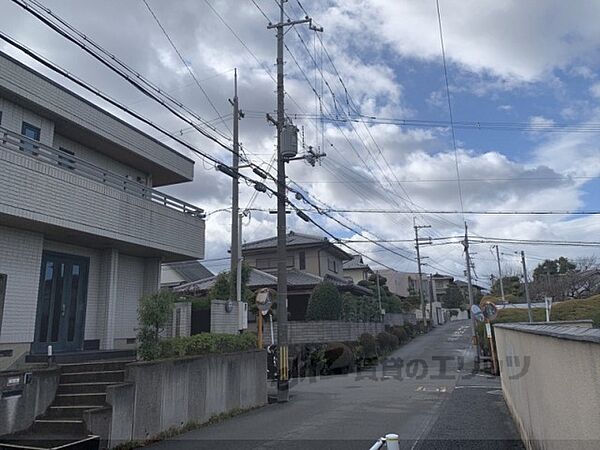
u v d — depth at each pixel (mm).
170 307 10172
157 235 14352
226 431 9984
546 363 5238
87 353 12070
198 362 10805
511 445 8180
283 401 14539
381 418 11117
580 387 3625
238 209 19156
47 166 10906
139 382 8852
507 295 52031
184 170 16688
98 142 13727
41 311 12250
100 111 13359
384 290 44906
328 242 34750
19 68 11164
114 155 14703
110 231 12594
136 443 8625
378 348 29719
